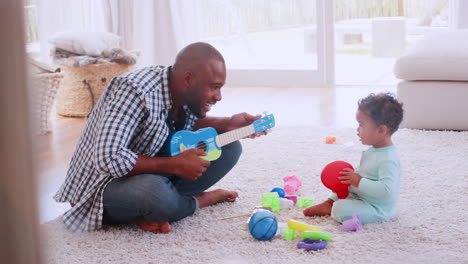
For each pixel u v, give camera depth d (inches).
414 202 77.1
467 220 70.3
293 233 67.4
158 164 67.6
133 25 174.2
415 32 220.4
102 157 65.2
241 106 145.7
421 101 114.3
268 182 88.1
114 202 68.4
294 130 117.7
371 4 231.5
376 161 70.3
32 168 23.5
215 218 74.8
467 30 134.6
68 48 142.4
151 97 68.3
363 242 65.3
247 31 169.9
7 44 22.4
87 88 142.2
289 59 167.8
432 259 60.0
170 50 175.5
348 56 230.5
